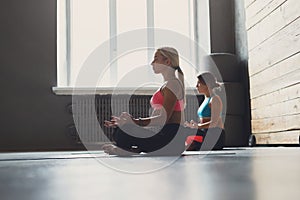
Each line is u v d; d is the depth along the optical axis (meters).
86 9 5.03
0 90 4.74
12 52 4.80
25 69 4.80
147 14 5.10
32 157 2.41
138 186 0.79
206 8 5.18
